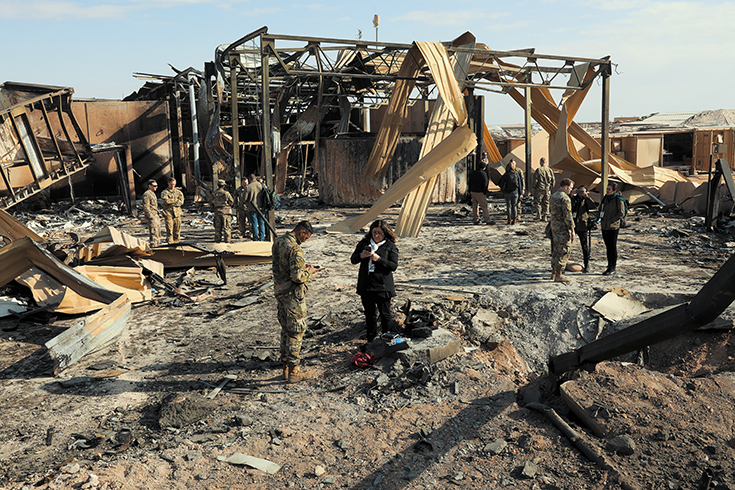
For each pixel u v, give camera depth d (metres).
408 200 14.13
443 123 15.44
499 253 12.26
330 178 22.47
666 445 4.50
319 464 4.46
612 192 9.82
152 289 9.69
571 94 18.97
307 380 6.09
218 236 13.35
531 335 8.07
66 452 4.62
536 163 23.95
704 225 14.52
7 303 8.29
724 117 41.66
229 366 6.53
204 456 4.57
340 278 10.39
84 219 19.88
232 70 13.62
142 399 5.66
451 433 4.89
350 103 26.02
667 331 4.37
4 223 9.95
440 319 7.69
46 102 19.30
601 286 9.02
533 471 4.25
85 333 6.80
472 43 16.02
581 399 5.14
